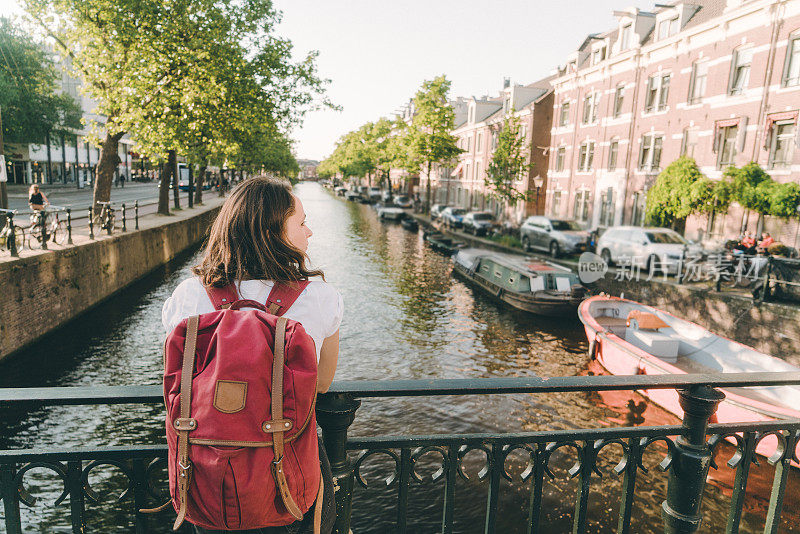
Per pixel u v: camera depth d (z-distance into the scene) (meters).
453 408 9.84
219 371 1.19
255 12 22.53
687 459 2.12
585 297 17.27
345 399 1.74
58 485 7.22
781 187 16.94
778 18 18.70
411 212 54.34
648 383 2.01
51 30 19.98
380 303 18.81
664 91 24.69
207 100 19.31
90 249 14.94
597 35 31.03
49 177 48.25
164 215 28.81
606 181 28.52
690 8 23.64
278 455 1.21
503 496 7.24
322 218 51.53
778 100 18.78
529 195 35.94
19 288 11.15
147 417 9.16
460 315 17.48
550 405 10.18
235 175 70.50
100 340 13.03
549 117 36.94
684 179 19.27
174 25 19.36
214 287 1.42
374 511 6.92
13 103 36.47
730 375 2.14
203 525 1.24
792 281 13.05
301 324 1.31
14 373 10.70
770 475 7.81
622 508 2.17
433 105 45.22
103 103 20.00
